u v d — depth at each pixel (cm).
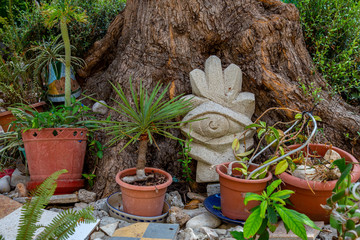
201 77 250
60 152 228
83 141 240
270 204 145
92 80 333
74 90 318
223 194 201
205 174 243
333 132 251
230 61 273
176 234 187
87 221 151
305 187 184
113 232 191
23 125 248
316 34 306
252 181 187
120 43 316
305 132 249
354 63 286
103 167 250
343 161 137
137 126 208
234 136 243
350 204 128
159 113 211
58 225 145
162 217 210
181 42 271
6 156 277
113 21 329
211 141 241
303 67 276
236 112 247
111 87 307
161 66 271
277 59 267
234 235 146
